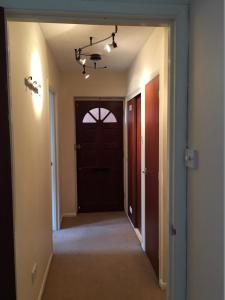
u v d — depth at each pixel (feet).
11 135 4.59
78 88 15.79
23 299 6.20
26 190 6.62
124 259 10.50
